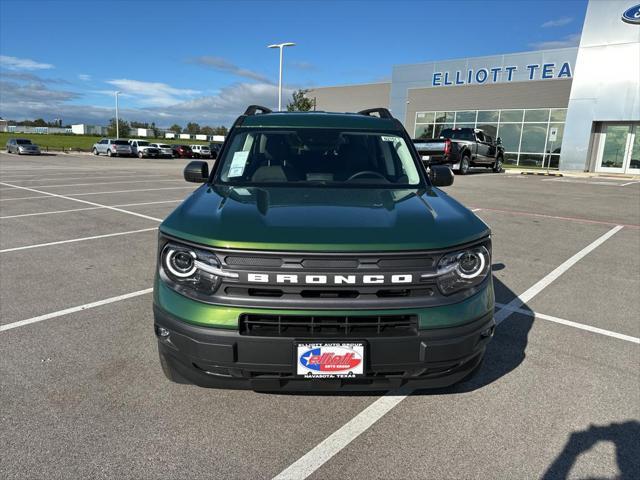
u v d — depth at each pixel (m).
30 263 5.83
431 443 2.51
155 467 2.29
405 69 34.72
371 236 2.35
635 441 2.54
